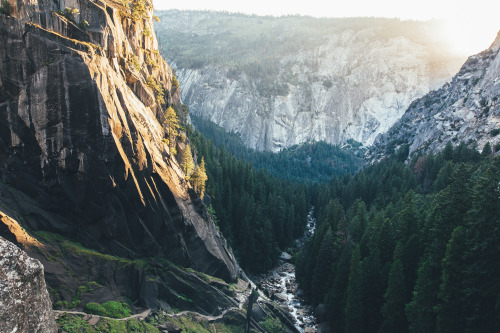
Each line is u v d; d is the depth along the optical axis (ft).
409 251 185.78
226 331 192.65
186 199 225.76
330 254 248.32
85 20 189.78
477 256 138.31
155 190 199.21
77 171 171.01
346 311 187.32
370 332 183.52
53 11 177.17
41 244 154.81
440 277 156.25
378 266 187.93
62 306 148.66
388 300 166.50
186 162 250.57
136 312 169.99
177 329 171.94
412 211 206.69
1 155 161.99
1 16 161.68
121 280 173.78
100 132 172.65
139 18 250.16
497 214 136.46
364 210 294.87
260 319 210.79
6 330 31.94
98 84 172.76
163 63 291.99
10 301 33.24
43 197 167.32
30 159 166.09
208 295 202.90
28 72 165.27
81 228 176.35
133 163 189.26
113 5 225.35
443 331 140.15
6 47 162.61
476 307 132.67
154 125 225.76
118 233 185.98
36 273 36.88
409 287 177.78
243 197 347.15
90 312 153.48
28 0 167.84
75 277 158.92
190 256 215.72
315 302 247.09
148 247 194.49
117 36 208.95
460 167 174.29
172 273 196.44
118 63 213.66
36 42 165.07
